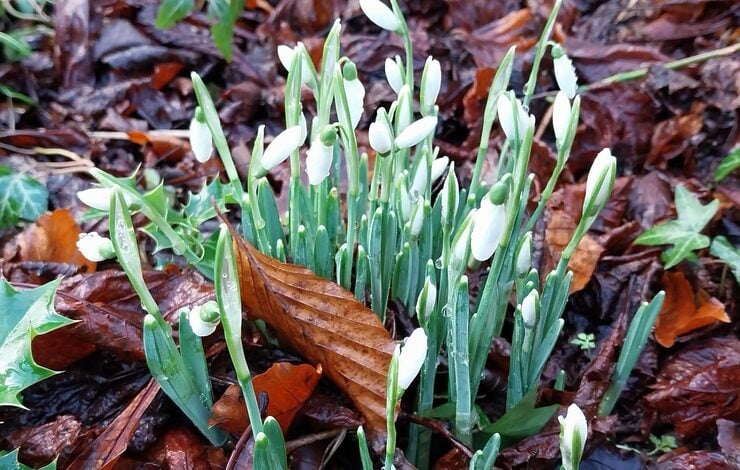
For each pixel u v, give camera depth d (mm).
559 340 491
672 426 452
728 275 514
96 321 401
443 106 674
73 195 587
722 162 576
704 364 462
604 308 505
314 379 368
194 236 455
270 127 684
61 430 377
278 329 390
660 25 754
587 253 514
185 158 634
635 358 401
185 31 742
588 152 636
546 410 381
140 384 404
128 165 623
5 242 547
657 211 573
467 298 339
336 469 389
